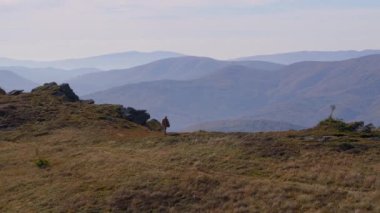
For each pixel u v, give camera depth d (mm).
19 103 92375
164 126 68062
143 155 54406
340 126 62469
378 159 46812
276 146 52406
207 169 47344
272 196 37750
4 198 44188
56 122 79188
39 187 45344
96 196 40812
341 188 39906
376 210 33812
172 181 42062
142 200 39500
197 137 60812
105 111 88500
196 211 37250
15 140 71562
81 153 56125
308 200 36656
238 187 40156
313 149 50812
